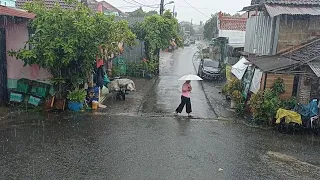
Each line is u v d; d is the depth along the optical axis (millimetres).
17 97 13328
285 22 14758
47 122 11547
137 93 18031
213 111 14648
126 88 16109
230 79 19109
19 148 9000
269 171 8312
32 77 13727
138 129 11297
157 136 10656
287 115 11711
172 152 9297
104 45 12961
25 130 10570
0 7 11047
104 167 8047
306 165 8828
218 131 11602
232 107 15297
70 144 9492
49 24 12406
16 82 13688
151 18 24422
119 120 12305
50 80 13211
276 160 9102
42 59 12430
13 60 13539
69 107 13266
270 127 12414
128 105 14852
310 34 14852
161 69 30766
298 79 12969
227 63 24016
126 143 9828
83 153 8867
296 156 9500
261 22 16250
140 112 13688
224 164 8625
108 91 16469
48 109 13016
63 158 8461
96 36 13039
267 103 12305
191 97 17766
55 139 9852
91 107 13812
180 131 11344
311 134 11805
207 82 24000
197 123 12508
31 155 8547
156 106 14992
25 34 13320
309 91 12969
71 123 11594
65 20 12562
